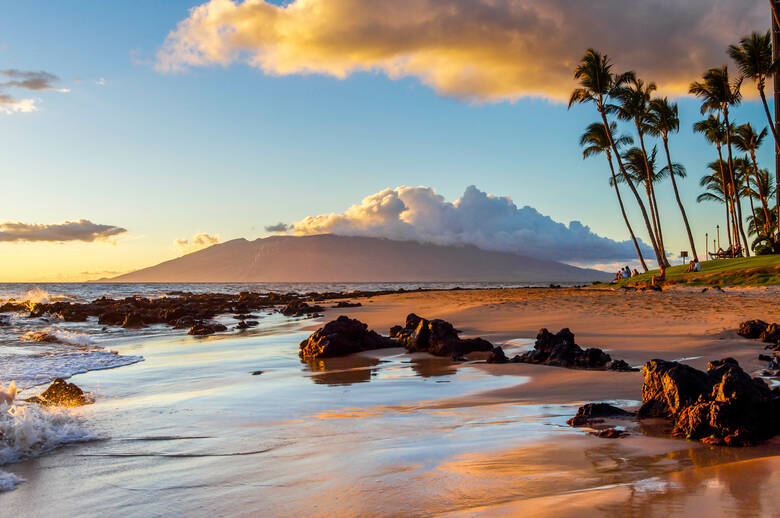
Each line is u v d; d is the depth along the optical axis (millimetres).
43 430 7410
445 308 28547
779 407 6316
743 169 61125
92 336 24844
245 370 13508
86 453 6629
